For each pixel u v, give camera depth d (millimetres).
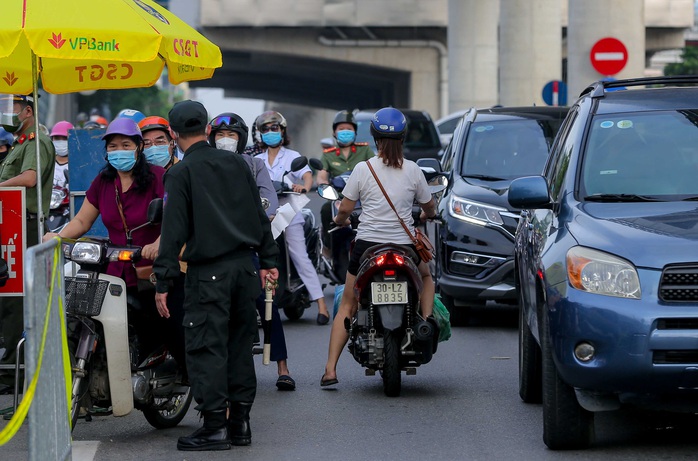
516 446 15742
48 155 20062
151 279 16141
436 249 27797
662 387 13984
